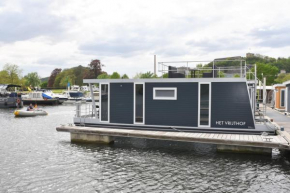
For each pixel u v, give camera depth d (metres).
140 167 11.77
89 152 14.17
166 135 13.74
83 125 17.16
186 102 14.91
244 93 13.99
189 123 14.90
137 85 15.84
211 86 14.47
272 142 11.90
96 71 105.75
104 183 10.04
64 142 16.75
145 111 15.73
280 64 116.69
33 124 26.20
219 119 14.41
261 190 9.31
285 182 9.98
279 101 26.67
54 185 9.89
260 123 14.82
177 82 15.03
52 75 132.25
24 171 11.40
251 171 11.10
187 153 13.89
